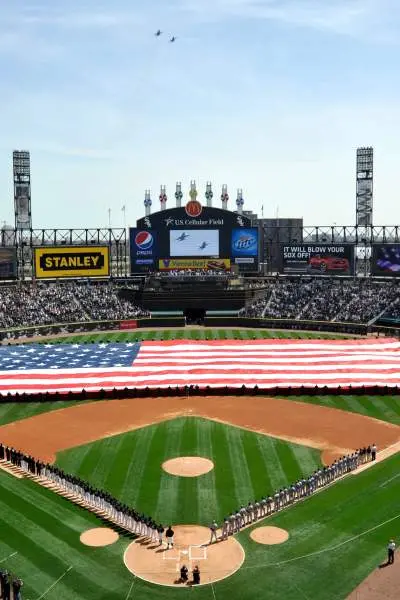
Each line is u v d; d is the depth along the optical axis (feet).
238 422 216.13
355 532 136.56
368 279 465.06
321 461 178.19
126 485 162.61
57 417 224.74
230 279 458.91
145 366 289.33
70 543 133.39
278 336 386.11
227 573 122.01
